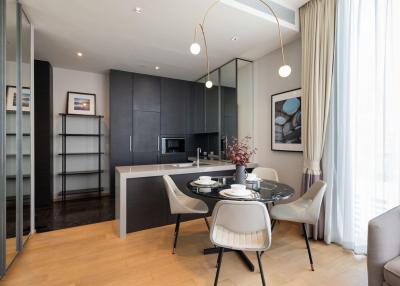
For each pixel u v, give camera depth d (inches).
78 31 114.4
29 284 71.5
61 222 126.4
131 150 181.8
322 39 101.0
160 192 118.8
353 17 92.0
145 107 187.9
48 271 78.3
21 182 90.1
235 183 94.2
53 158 175.2
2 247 74.0
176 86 202.8
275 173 118.5
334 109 99.3
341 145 96.3
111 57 151.7
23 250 92.5
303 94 110.0
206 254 90.4
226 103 164.7
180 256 88.9
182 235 108.7
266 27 110.3
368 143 87.1
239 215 60.9
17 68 87.4
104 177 195.5
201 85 201.3
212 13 97.9
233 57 151.3
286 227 118.5
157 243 100.0
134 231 111.7
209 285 71.4
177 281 73.2
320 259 87.0
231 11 96.3
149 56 149.5
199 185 91.4
